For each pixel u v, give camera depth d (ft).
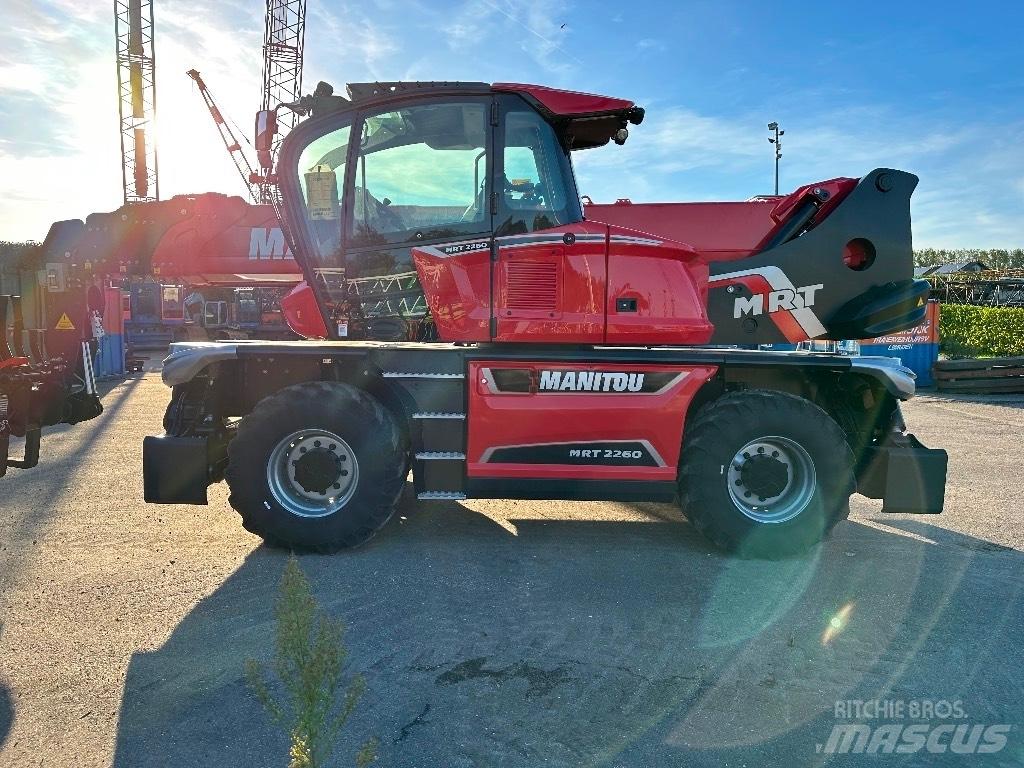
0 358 14.67
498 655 10.68
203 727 8.80
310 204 16.76
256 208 22.12
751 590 13.33
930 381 47.67
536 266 15.44
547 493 15.44
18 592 12.75
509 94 15.92
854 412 16.60
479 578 13.75
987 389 44.01
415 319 16.57
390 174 16.26
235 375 16.26
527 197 16.01
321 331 17.87
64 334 18.88
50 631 11.26
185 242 21.79
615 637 11.32
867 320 17.74
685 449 15.24
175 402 16.94
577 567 14.46
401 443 15.07
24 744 8.45
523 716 9.12
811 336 17.85
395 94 16.07
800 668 10.43
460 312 15.49
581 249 15.35
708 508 14.97
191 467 15.11
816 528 14.98
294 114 17.03
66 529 16.35
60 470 22.09
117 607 12.16
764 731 8.88
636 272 15.47
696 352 15.65
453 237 16.05
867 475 16.14
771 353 15.80
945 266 160.56
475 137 16.02
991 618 12.16
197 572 13.78
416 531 16.75
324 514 14.89
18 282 18.94
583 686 9.85
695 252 15.76
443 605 12.45
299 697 6.04
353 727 8.80
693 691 9.77
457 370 15.35
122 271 21.29
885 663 10.59
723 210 19.42
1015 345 61.52
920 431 31.40
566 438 15.38
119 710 9.15
